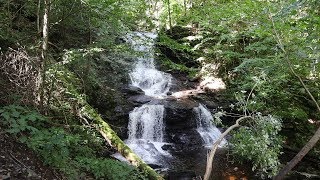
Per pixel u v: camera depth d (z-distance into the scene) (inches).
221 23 406.6
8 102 199.6
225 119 425.4
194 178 287.9
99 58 341.1
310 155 332.8
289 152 346.9
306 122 380.8
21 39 227.8
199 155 350.0
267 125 255.9
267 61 315.0
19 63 208.8
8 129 172.1
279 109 380.8
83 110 257.3
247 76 354.3
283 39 286.0
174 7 591.2
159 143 382.6
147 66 541.6
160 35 469.7
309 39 247.8
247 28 363.9
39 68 215.2
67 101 255.6
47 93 234.7
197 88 509.4
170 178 283.3
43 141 179.0
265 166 261.7
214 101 454.0
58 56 276.1
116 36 316.8
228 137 399.2
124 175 199.3
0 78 208.5
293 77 358.3
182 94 471.8
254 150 253.0
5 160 156.9
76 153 217.5
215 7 416.2
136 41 338.0
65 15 259.1
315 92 373.4
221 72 507.5
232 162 321.4
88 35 308.8
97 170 196.2
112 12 293.3
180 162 327.6
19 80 215.8
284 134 374.3
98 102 359.9
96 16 282.8
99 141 254.8
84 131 253.0
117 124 368.5
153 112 395.2
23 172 156.0
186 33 564.1
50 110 237.8
